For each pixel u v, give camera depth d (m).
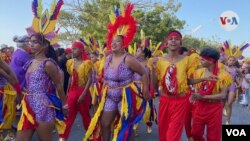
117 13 4.92
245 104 12.52
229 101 8.20
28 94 4.06
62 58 8.06
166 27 25.09
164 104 4.73
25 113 4.03
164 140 4.84
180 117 4.64
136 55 6.66
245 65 12.61
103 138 4.78
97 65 6.21
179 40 4.70
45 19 4.29
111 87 4.65
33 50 4.09
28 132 4.05
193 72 4.68
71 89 5.92
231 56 8.45
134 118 4.69
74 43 6.03
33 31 4.26
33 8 4.26
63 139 5.83
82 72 5.88
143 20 24.98
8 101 5.46
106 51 5.01
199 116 5.04
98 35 24.41
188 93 4.82
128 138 4.63
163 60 4.74
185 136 7.26
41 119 4.00
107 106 4.68
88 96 5.99
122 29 4.73
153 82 4.90
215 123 5.00
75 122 8.38
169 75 4.65
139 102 4.71
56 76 4.07
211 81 4.92
